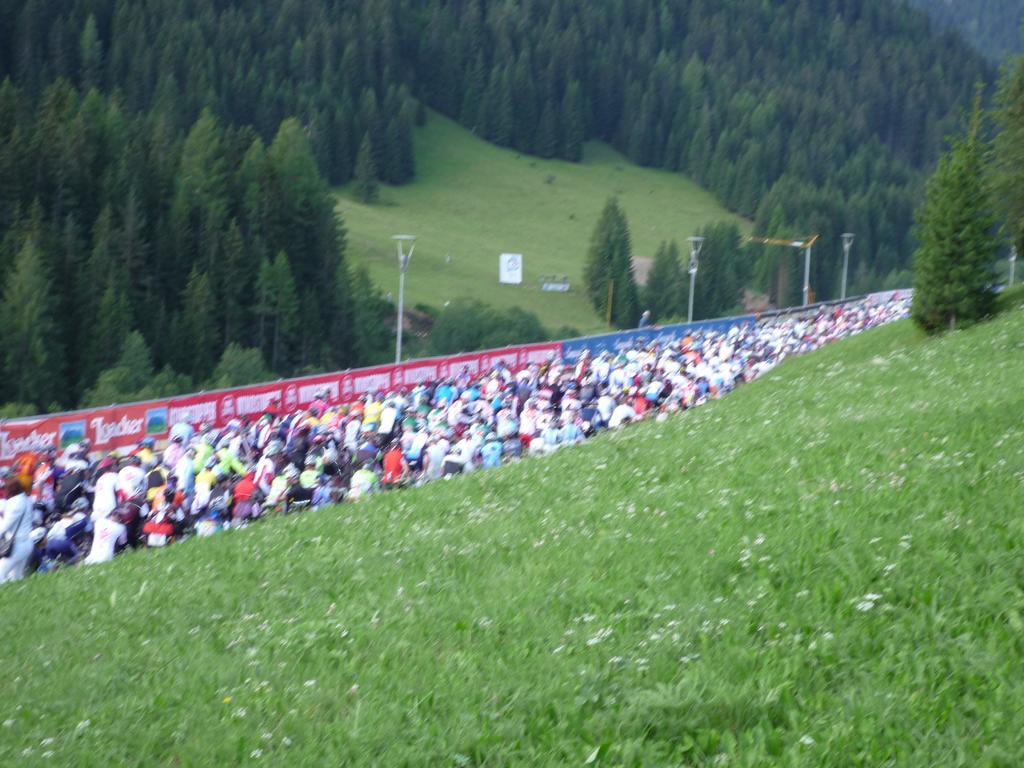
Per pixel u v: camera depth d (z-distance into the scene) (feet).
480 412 106.42
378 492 70.64
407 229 574.97
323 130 612.29
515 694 25.81
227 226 333.42
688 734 23.26
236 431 95.40
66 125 328.29
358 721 25.36
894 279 575.79
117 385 235.61
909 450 42.86
